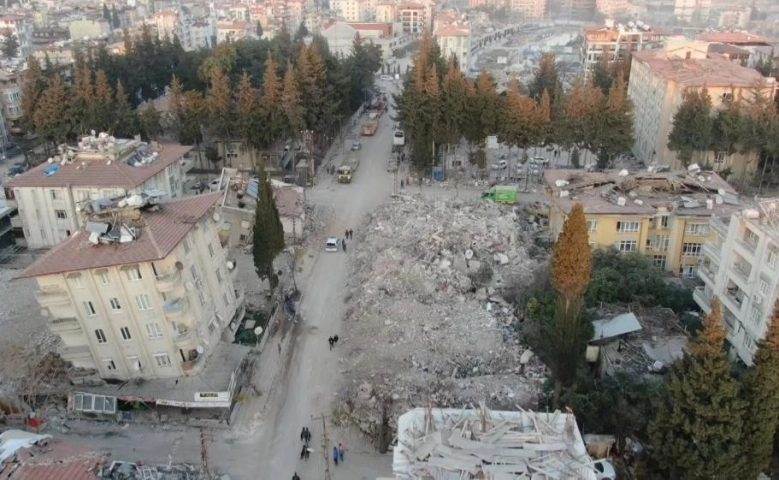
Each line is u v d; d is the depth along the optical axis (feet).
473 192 347.36
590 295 214.07
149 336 179.32
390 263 244.01
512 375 190.80
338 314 232.32
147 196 190.08
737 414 130.41
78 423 178.50
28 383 189.06
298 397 189.78
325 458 166.30
